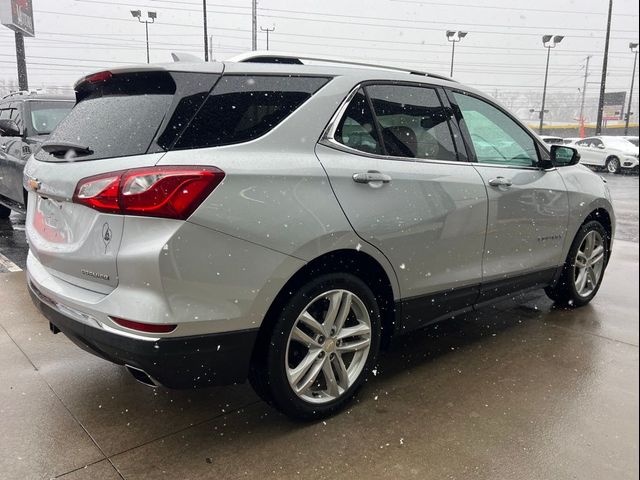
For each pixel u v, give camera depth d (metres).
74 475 2.36
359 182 2.75
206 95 2.47
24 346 3.65
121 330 2.26
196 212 2.23
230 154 2.39
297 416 2.72
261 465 2.44
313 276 2.66
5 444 2.56
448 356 3.61
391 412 2.89
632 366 3.47
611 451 2.56
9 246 6.66
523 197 3.71
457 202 3.22
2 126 6.38
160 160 2.25
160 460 2.47
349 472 2.40
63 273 2.60
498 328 4.14
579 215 4.28
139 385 3.15
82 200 2.35
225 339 2.37
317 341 2.73
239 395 3.06
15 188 6.57
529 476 2.38
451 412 2.89
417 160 3.11
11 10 16.25
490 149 3.66
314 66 2.89
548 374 3.35
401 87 3.19
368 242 2.77
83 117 2.84
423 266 3.10
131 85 2.68
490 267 3.55
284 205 2.46
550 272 4.14
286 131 2.60
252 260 2.38
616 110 58.25
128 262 2.21
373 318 2.93
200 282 2.27
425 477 2.37
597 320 4.32
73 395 3.02
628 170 21.56
